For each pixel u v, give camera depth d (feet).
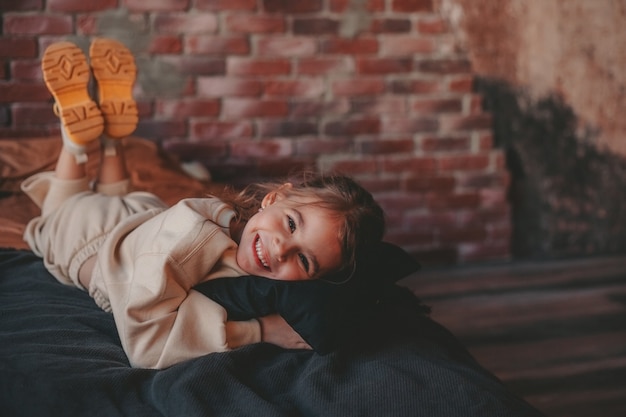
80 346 3.80
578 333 7.34
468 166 9.78
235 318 4.08
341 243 3.91
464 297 8.43
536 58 9.86
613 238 10.53
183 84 8.73
